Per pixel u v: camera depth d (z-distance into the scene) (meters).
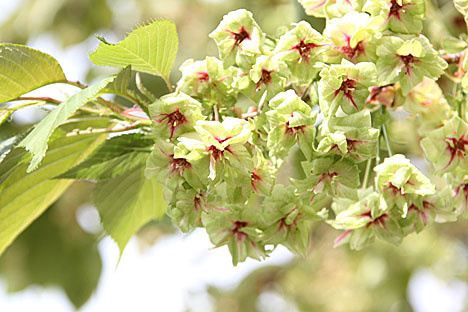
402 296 2.65
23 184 1.34
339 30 1.22
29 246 2.33
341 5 1.25
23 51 1.24
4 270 2.34
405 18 1.23
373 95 1.28
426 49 1.23
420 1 1.22
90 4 2.41
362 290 2.72
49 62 1.25
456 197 1.26
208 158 1.19
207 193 1.21
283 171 1.75
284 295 2.86
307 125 1.21
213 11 2.18
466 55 1.26
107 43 1.25
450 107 1.31
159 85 1.91
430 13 1.50
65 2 2.40
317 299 2.79
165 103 1.20
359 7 1.24
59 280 2.36
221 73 1.23
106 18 2.46
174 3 2.29
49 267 2.34
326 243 2.64
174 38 1.27
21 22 2.46
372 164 1.47
